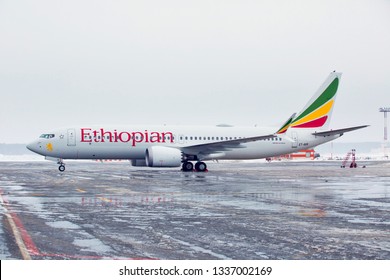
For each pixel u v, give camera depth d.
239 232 14.32
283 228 15.02
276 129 52.72
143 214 17.89
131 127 48.66
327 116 54.16
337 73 54.22
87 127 48.03
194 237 13.56
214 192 26.22
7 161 103.50
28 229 14.63
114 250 11.95
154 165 45.59
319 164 79.94
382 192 26.58
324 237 13.60
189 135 49.50
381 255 11.55
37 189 27.77
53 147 47.00
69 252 11.72
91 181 34.41
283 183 33.09
